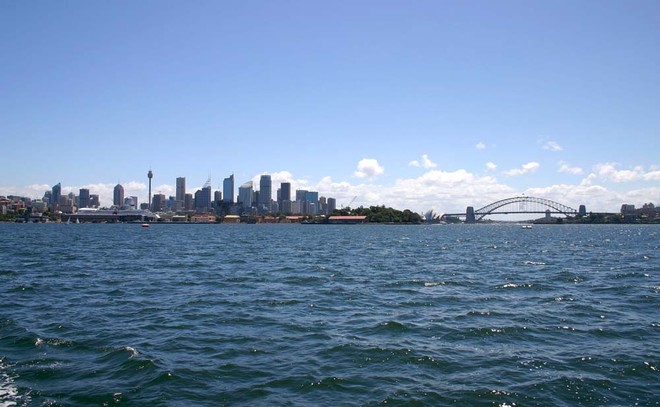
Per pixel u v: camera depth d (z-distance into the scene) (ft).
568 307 97.04
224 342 70.23
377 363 60.75
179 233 622.13
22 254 234.38
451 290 120.57
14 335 73.00
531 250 290.76
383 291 118.32
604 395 50.70
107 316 87.35
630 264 194.29
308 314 89.92
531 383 53.88
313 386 52.85
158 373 56.29
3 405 47.57
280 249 293.23
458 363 60.90
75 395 50.19
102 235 517.14
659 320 85.15
